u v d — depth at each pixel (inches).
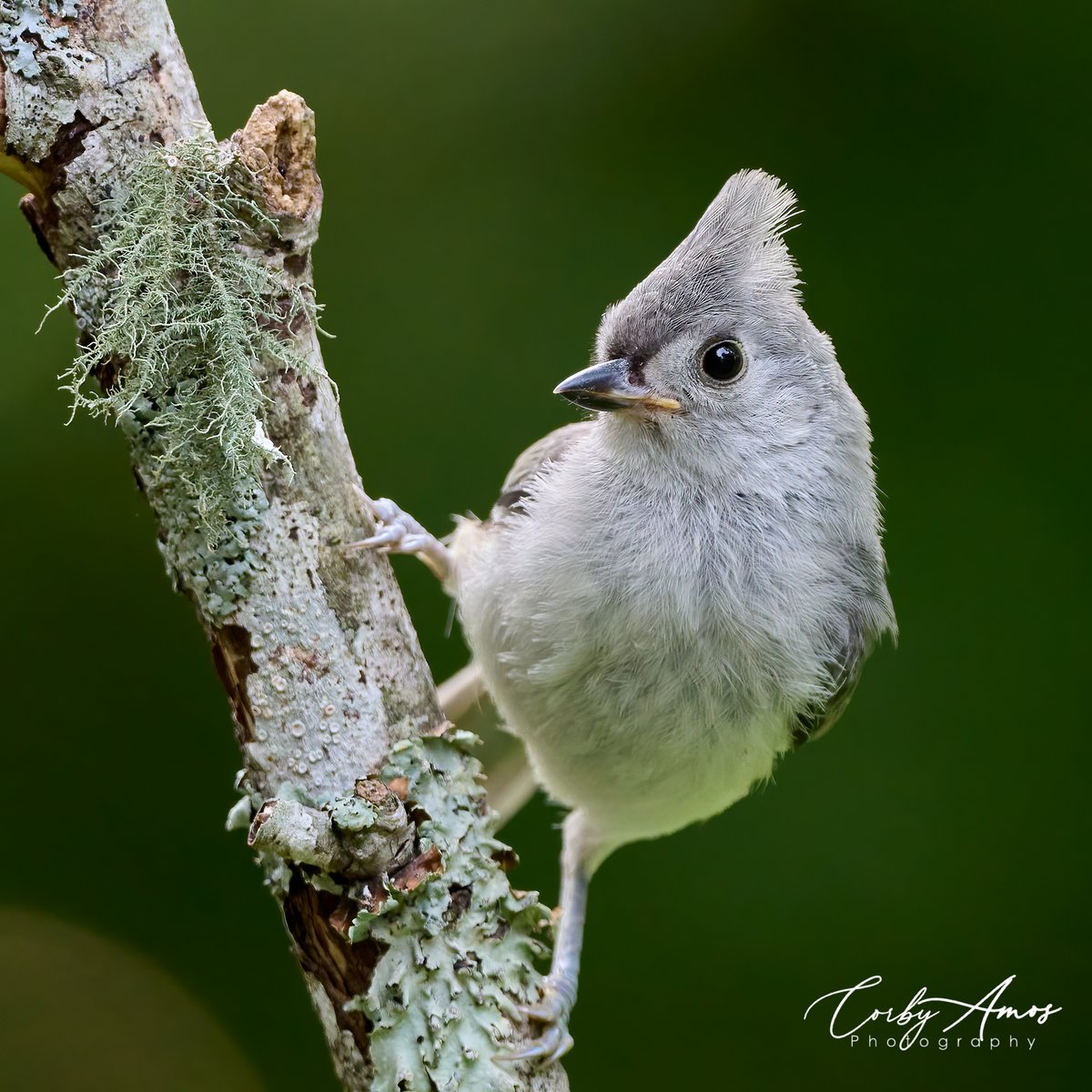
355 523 90.7
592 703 91.7
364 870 90.4
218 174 90.4
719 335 91.8
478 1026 90.5
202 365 90.4
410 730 90.7
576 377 91.8
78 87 90.4
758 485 91.7
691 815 92.2
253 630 90.5
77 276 90.4
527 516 92.0
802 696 91.8
